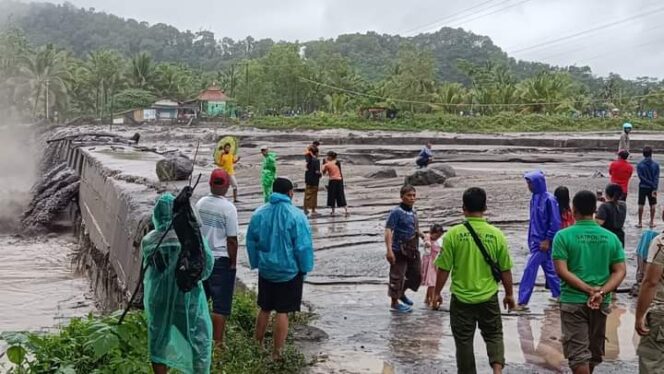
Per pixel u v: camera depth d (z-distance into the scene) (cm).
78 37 19575
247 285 1203
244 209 2259
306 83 10869
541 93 9131
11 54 9950
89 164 3400
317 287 1255
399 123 8275
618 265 682
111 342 696
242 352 815
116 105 10500
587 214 689
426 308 1107
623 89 12788
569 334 685
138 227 1698
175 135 7044
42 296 2131
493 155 4744
